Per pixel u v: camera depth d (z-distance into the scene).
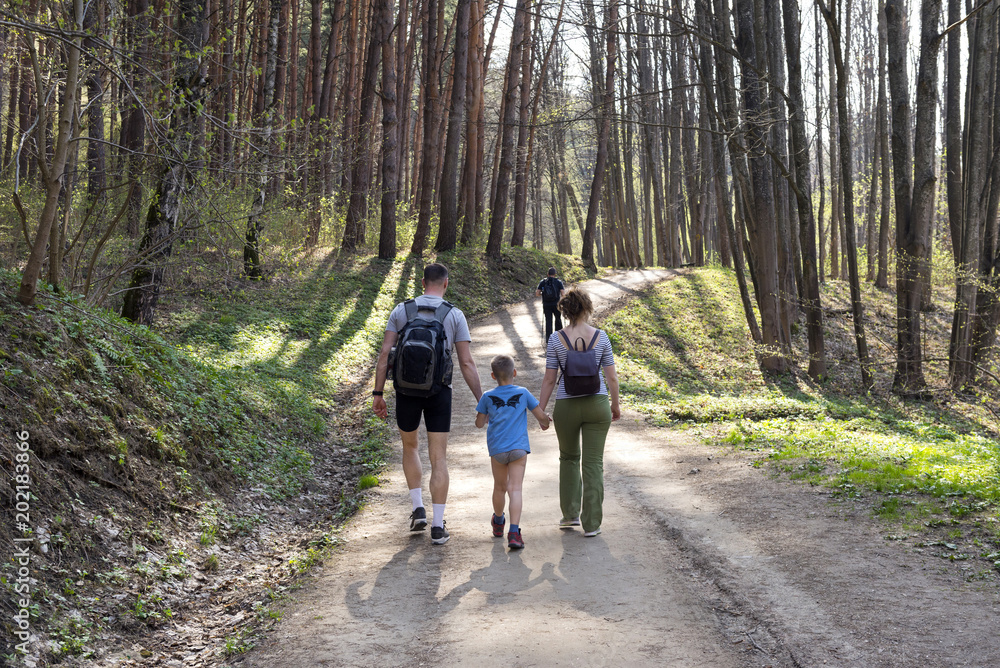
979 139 16.64
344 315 17.80
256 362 12.18
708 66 17.86
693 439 9.62
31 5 6.82
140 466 5.67
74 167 9.27
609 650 3.77
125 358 6.75
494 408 5.55
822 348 17.88
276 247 12.95
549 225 77.94
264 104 18.38
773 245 17.91
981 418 15.22
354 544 5.65
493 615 4.24
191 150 8.77
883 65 29.56
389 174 24.48
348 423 10.80
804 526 5.54
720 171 18.55
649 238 50.91
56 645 3.65
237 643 4.11
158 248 9.65
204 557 5.31
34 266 6.04
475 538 5.66
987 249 17.95
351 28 26.39
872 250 32.12
